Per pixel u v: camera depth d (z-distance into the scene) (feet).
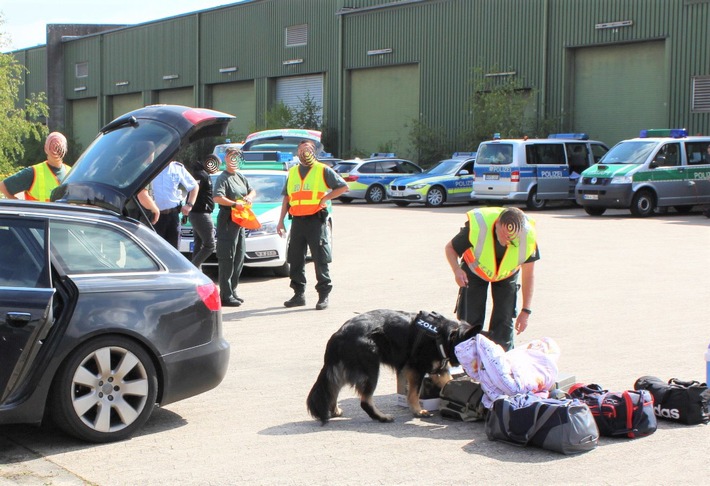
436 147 115.96
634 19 95.66
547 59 104.47
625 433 18.29
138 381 18.34
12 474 16.24
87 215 18.85
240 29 146.41
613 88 99.96
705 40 89.92
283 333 29.14
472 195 87.35
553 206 90.12
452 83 115.55
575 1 101.24
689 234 58.75
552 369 19.58
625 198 73.00
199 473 16.34
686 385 19.76
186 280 19.31
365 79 129.18
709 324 29.81
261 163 50.60
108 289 18.10
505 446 17.98
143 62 167.32
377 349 19.34
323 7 132.46
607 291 36.63
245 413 20.51
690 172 76.23
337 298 35.83
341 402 21.71
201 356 19.22
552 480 15.90
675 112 92.89
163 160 22.85
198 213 33.81
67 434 18.13
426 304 34.24
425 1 117.70
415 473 16.33
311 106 134.21
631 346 26.68
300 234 33.17
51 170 28.14
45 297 17.01
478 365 19.08
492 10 110.01
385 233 63.36
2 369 16.74
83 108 187.32
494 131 105.50
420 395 20.53
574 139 88.74
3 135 79.05
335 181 33.01
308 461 17.04
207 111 24.40
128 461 17.03
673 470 16.43
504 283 21.75
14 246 17.60
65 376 17.44
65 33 188.85
